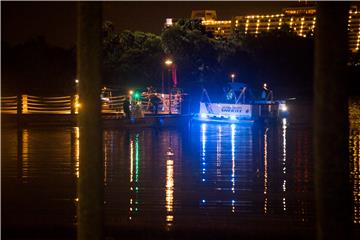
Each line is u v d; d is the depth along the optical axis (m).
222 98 75.88
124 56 92.94
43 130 45.88
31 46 73.62
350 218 6.14
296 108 84.25
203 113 55.97
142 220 15.55
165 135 42.19
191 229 14.55
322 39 6.05
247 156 29.67
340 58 6.01
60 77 73.88
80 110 6.47
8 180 22.30
